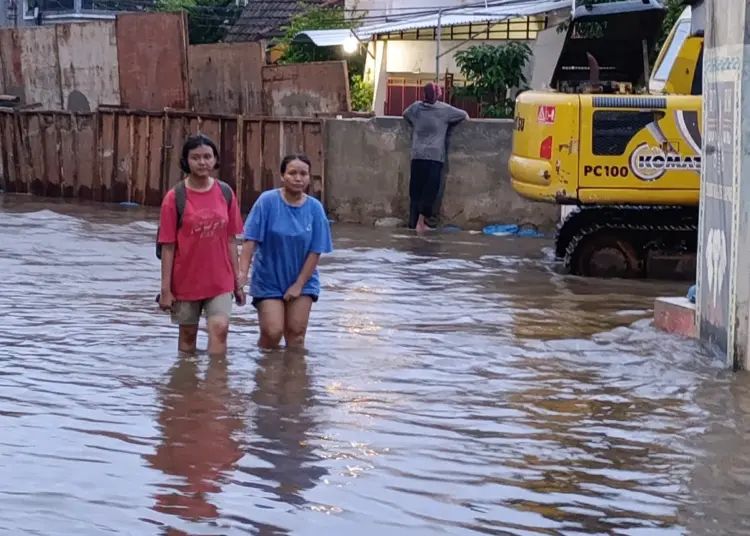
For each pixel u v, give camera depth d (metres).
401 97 23.17
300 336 8.59
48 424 6.42
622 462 5.95
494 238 16.08
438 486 5.52
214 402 6.99
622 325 9.70
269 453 5.98
